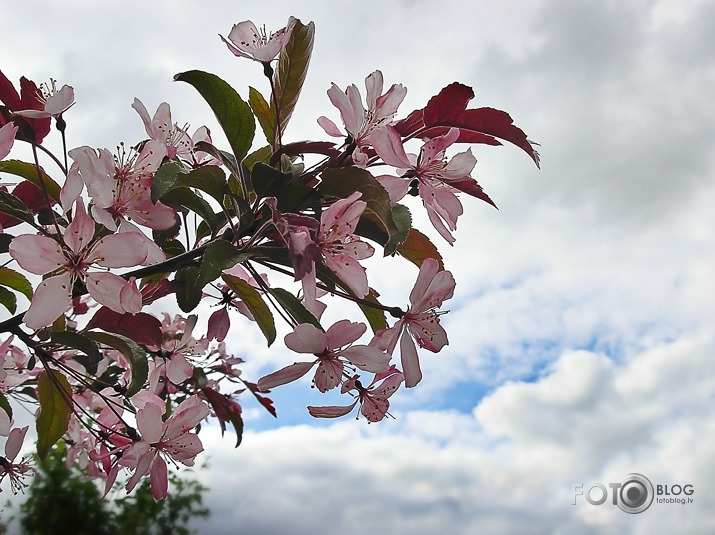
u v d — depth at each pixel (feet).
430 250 0.87
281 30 0.86
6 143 0.75
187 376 1.03
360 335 0.75
